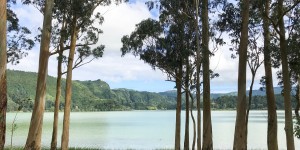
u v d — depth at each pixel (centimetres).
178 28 2141
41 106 1644
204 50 2005
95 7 2205
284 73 1516
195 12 1972
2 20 965
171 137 5119
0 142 909
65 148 2159
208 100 2000
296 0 1580
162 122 9912
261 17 1727
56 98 2353
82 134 5734
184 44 2136
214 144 3991
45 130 6322
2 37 959
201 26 2083
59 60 2286
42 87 1648
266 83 1833
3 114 927
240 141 1530
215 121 9506
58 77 2358
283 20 1526
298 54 1599
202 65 2023
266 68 1822
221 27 1908
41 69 1658
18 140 4269
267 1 1730
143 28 2161
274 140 1795
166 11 2145
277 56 1747
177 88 2267
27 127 6681
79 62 2333
